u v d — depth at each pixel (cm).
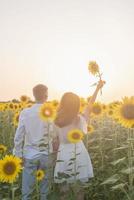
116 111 264
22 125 337
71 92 319
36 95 343
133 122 261
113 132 512
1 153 399
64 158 315
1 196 318
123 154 420
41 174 313
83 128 321
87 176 315
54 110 326
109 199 348
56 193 299
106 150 454
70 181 307
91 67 330
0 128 622
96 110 474
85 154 318
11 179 258
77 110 316
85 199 364
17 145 337
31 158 332
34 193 324
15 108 659
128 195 261
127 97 265
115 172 364
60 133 319
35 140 334
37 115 335
